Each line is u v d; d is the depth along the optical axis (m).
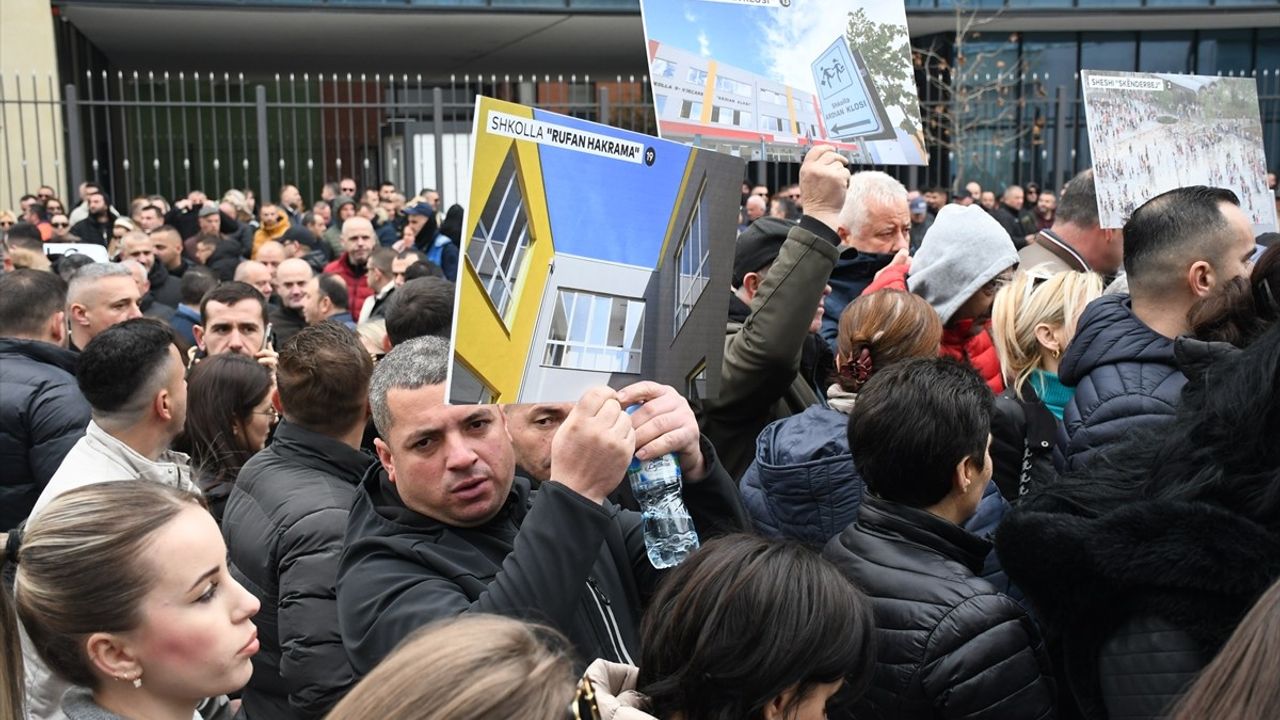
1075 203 4.37
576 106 16.38
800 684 1.73
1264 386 1.90
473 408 2.31
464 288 1.92
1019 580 2.12
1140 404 2.74
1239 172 4.46
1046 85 19.17
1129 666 1.96
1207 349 2.22
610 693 1.78
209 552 2.04
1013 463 3.16
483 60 21.70
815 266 3.20
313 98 22.94
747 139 3.15
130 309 5.05
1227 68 19.25
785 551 1.80
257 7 16.59
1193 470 2.00
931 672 2.22
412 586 2.22
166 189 19.28
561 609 2.02
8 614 1.98
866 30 3.33
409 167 15.46
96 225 12.87
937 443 2.35
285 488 2.96
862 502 2.47
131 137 19.20
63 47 17.03
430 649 1.37
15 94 16.08
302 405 3.11
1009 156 18.22
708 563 1.79
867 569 2.36
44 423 4.16
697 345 2.29
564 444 2.08
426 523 2.35
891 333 3.11
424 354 2.34
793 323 3.20
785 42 3.22
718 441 3.43
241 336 5.19
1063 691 2.42
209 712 2.44
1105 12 17.75
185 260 10.34
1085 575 2.00
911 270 4.03
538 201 2.02
